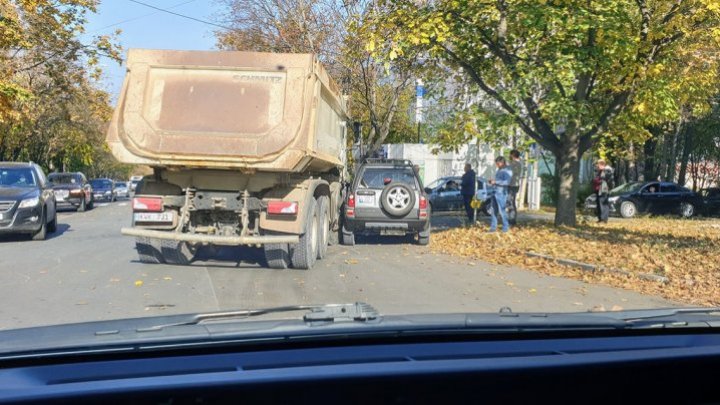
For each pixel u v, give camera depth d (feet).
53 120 131.75
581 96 52.70
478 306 27.40
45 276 33.99
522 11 44.01
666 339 11.82
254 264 38.40
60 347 10.79
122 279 33.04
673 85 50.06
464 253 44.93
